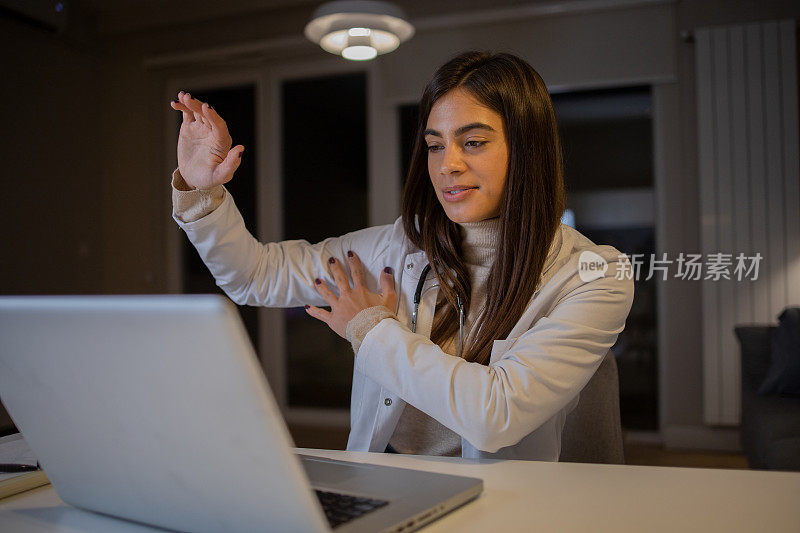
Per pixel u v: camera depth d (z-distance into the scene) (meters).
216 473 0.57
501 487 0.78
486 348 1.15
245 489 0.56
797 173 3.59
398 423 1.25
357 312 1.05
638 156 3.95
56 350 0.59
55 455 0.69
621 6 3.84
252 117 4.71
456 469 0.86
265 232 4.65
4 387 0.66
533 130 1.11
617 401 1.33
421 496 0.69
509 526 0.65
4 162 4.14
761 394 2.79
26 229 4.29
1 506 0.77
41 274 4.39
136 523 0.70
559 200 1.15
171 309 0.50
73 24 4.68
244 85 4.73
